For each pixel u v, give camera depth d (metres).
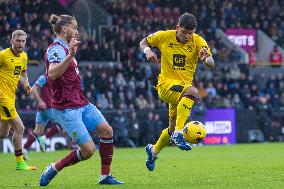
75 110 13.49
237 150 32.50
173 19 53.59
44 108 24.62
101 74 42.50
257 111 44.94
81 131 13.39
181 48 15.71
